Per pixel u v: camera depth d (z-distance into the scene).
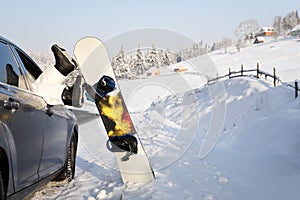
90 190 4.55
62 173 4.80
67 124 4.72
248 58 54.62
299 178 4.52
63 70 4.15
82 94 4.26
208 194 4.15
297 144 6.67
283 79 25.20
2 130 2.56
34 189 3.32
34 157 3.21
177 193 4.20
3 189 2.54
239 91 15.66
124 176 4.83
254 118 11.12
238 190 4.32
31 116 3.20
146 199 3.95
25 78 3.60
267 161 5.98
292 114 8.71
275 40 82.94
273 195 3.99
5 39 3.61
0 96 2.61
